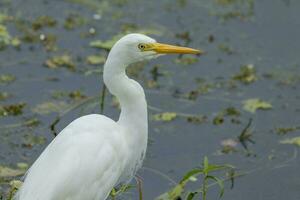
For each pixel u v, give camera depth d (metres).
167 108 14.38
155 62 16.02
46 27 16.88
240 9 18.27
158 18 17.62
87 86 14.86
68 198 9.48
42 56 15.77
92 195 9.78
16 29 16.67
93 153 9.73
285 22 17.67
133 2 18.38
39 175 9.52
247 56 16.38
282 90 15.18
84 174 9.59
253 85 15.34
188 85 15.20
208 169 10.30
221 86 15.23
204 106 14.53
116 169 10.14
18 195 9.95
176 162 12.80
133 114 10.44
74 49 16.16
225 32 17.22
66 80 15.03
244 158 13.02
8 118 13.64
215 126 13.91
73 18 17.36
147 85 15.05
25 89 14.58
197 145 13.32
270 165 12.86
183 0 18.55
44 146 12.93
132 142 10.50
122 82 10.34
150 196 11.86
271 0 18.69
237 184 12.34
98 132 9.94
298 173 12.66
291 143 13.45
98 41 15.62
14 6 17.70
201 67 15.91
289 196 12.08
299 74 15.72
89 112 13.97
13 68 15.23
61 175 9.41
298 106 14.66
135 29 16.86
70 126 10.01
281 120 14.20
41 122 13.58
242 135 13.56
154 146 13.23
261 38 17.05
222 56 16.31
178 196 11.47
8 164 12.34
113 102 14.34
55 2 18.08
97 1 18.30
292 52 16.53
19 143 12.95
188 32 16.83
